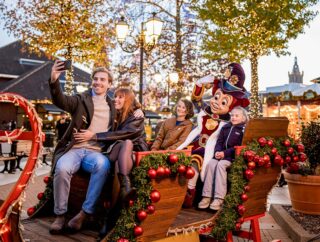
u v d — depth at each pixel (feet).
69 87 51.06
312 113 63.05
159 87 78.64
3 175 38.37
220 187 14.29
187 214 13.99
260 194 15.26
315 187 20.98
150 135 45.98
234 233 16.25
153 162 10.60
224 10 48.37
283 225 20.33
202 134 17.33
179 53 70.69
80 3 49.78
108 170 11.67
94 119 12.76
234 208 13.88
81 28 50.24
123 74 75.56
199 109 20.25
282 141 15.90
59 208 11.42
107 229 10.97
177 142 17.56
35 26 50.65
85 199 12.20
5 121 87.30
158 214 10.95
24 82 99.66
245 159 14.21
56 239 10.76
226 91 17.78
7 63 112.16
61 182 11.49
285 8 46.85
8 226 8.45
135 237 10.44
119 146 11.76
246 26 48.44
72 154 12.01
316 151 21.80
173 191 11.20
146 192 10.46
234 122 16.14
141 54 39.68
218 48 49.62
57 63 11.62
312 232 17.80
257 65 50.14
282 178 34.60
